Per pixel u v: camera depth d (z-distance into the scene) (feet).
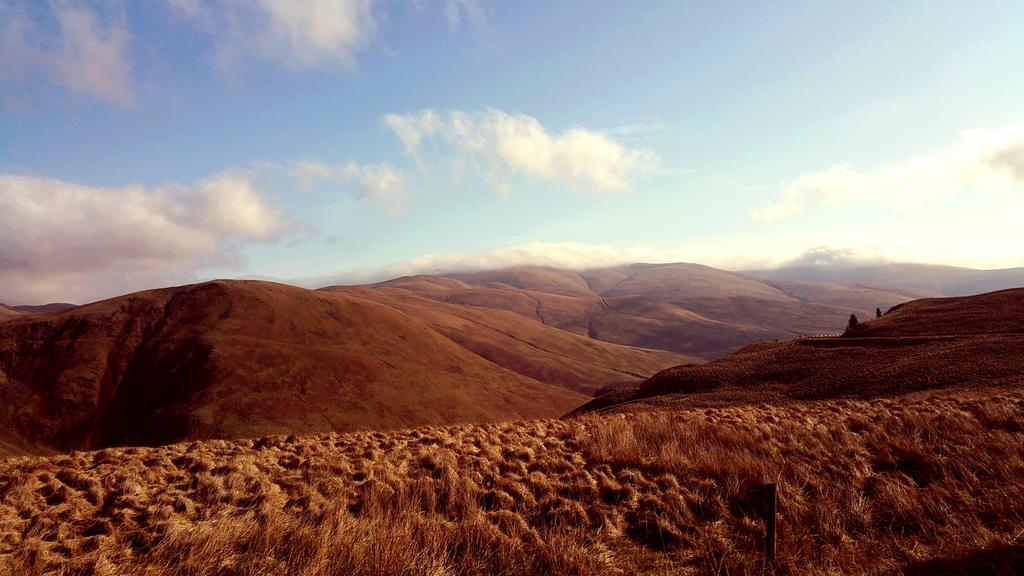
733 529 25.73
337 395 382.22
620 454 35.94
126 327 451.12
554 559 22.06
